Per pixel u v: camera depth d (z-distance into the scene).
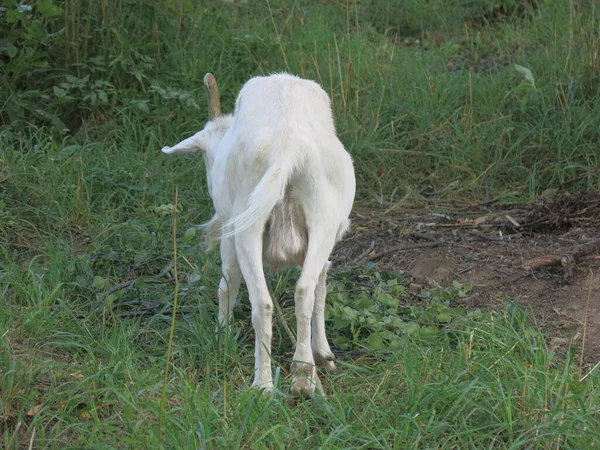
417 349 6.86
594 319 7.70
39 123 11.27
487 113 11.84
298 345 6.26
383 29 15.55
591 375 6.52
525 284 8.50
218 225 7.41
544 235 9.63
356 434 5.60
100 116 11.33
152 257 8.71
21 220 9.16
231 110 11.57
